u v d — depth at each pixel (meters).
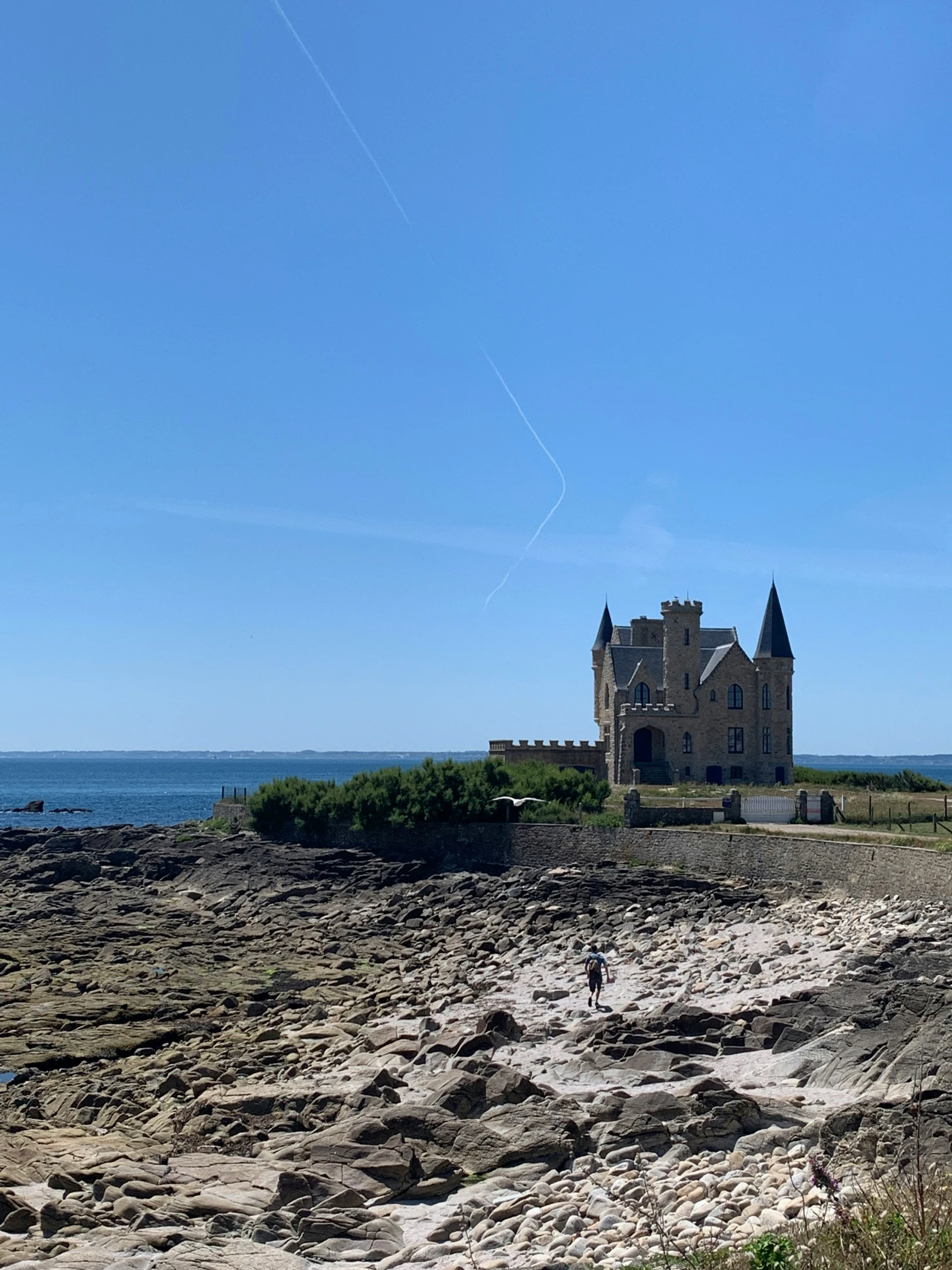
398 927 59.41
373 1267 17.38
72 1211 19.34
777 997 34.16
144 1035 36.72
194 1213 19.77
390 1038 33.56
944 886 44.97
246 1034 36.91
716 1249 15.42
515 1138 22.16
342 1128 22.77
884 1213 13.87
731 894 54.19
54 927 58.78
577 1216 18.27
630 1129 21.97
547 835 69.38
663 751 103.50
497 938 53.44
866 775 106.31
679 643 104.12
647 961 44.41
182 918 63.69
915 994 29.22
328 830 80.31
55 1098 30.00
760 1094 24.94
